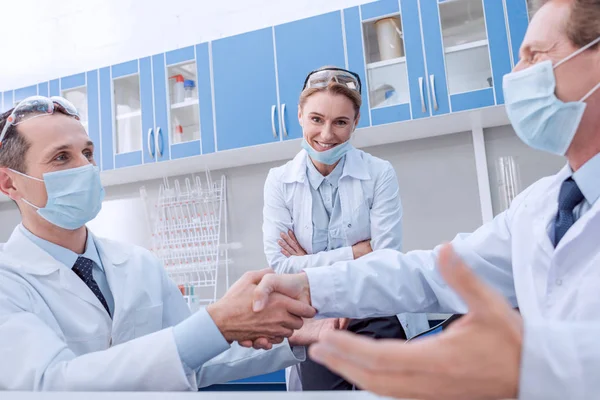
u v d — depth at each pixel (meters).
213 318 0.92
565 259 0.79
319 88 1.73
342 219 1.87
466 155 2.88
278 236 1.94
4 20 3.97
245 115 2.98
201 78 3.10
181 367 0.82
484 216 2.77
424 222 2.92
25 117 1.21
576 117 0.81
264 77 2.96
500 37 2.51
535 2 0.87
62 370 0.84
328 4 3.14
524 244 0.93
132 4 3.63
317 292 1.10
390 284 1.14
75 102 3.55
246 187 3.36
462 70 2.62
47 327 0.97
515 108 0.90
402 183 2.99
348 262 1.18
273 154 3.17
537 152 2.77
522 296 0.90
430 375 0.36
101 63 3.71
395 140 2.99
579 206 0.85
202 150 3.07
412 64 2.64
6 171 1.21
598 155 0.82
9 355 0.89
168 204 3.50
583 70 0.79
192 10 3.46
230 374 1.19
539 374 0.36
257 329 0.97
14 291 1.06
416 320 1.85
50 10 3.85
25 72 3.92
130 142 3.33
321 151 1.80
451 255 0.37
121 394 0.51
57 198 1.20
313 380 1.58
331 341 0.36
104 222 3.70
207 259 3.31
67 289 1.16
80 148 1.25
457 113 2.56
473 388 0.36
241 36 3.03
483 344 0.36
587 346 0.37
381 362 0.36
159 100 3.21
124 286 1.25
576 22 0.78
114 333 1.19
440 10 2.64
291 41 2.91
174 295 1.43
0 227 4.00
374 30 2.80
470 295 0.37
